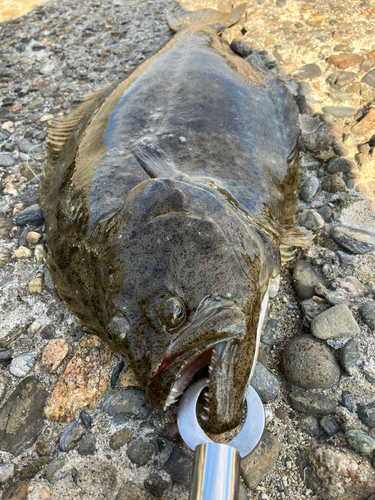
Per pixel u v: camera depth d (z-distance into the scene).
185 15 0.59
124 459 0.26
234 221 0.27
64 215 0.31
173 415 0.27
